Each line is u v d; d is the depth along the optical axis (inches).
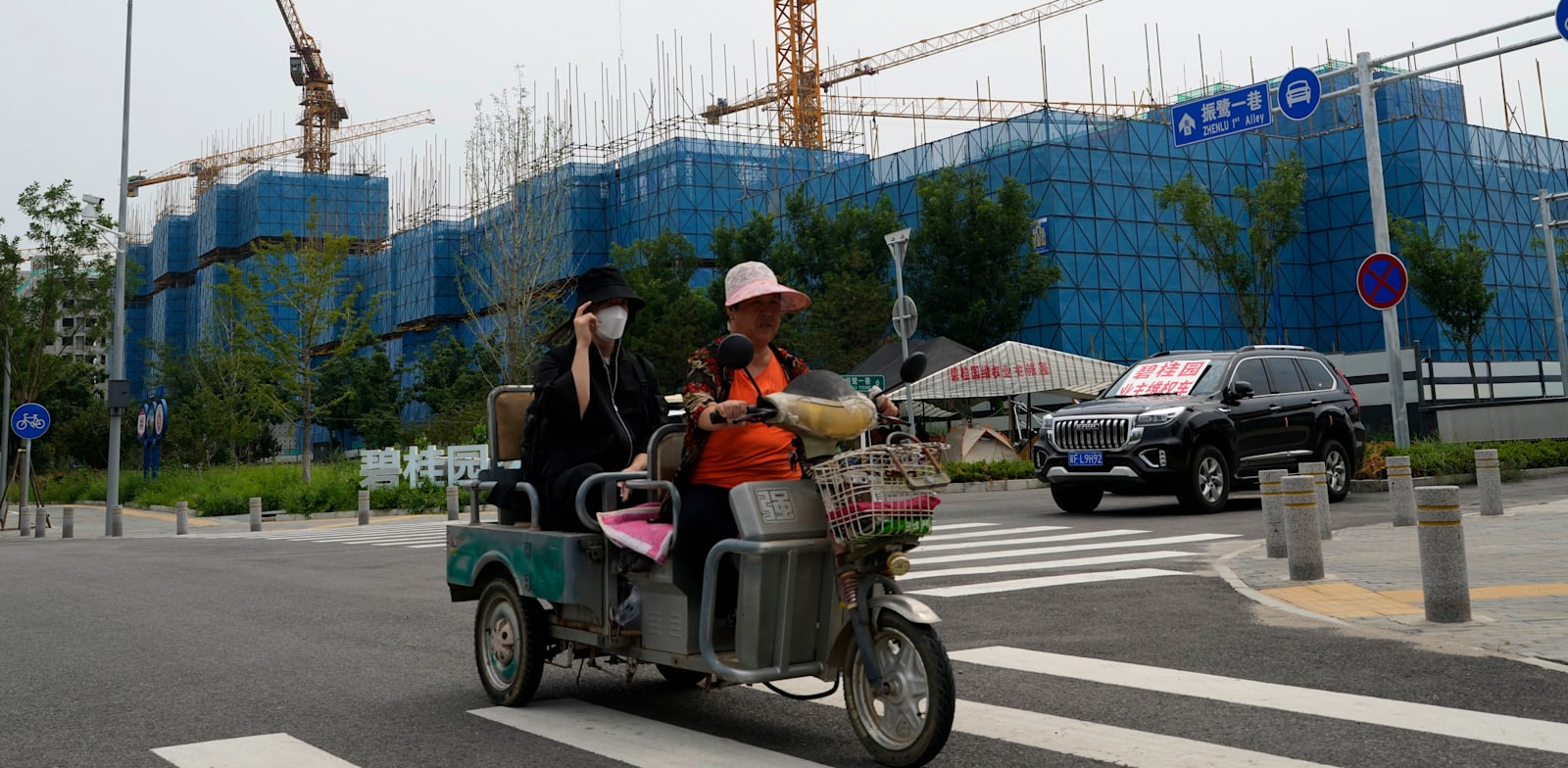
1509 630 239.9
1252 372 574.2
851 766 163.3
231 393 1705.2
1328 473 592.1
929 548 435.8
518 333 1392.7
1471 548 380.2
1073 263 1797.5
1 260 1152.8
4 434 1207.6
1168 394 557.6
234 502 1114.7
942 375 1091.3
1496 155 2113.7
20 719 210.5
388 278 3238.2
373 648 278.8
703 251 2352.4
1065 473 546.3
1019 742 171.6
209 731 197.2
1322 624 257.6
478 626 220.1
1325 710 184.2
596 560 190.5
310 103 4414.4
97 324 1272.1
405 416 3006.9
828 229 1700.3
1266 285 1485.0
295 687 233.5
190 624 331.6
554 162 1517.0
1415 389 1082.7
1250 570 341.1
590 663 201.9
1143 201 1871.3
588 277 203.8
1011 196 1587.1
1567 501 544.4
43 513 952.3
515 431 223.9
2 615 362.6
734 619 179.8
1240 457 551.2
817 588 171.2
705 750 173.8
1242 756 160.7
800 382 168.2
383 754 178.1
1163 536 449.7
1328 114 2175.2
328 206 3474.4
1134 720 182.5
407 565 497.7
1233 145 1985.7
